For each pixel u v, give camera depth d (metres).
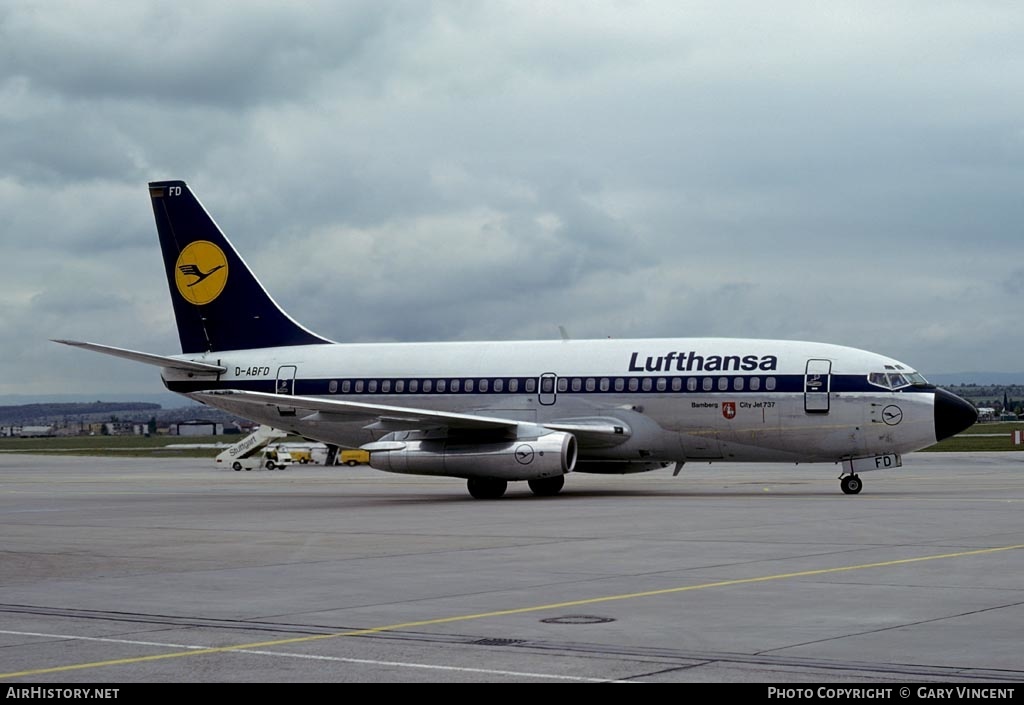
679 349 72.44
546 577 32.47
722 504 60.50
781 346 70.75
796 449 69.50
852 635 23.16
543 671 20.27
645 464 76.50
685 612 26.11
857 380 68.19
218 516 58.44
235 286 83.75
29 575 34.72
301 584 31.94
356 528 49.75
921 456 137.12
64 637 24.28
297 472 129.25
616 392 72.62
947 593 28.33
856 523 47.62
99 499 75.81
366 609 27.36
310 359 81.00
